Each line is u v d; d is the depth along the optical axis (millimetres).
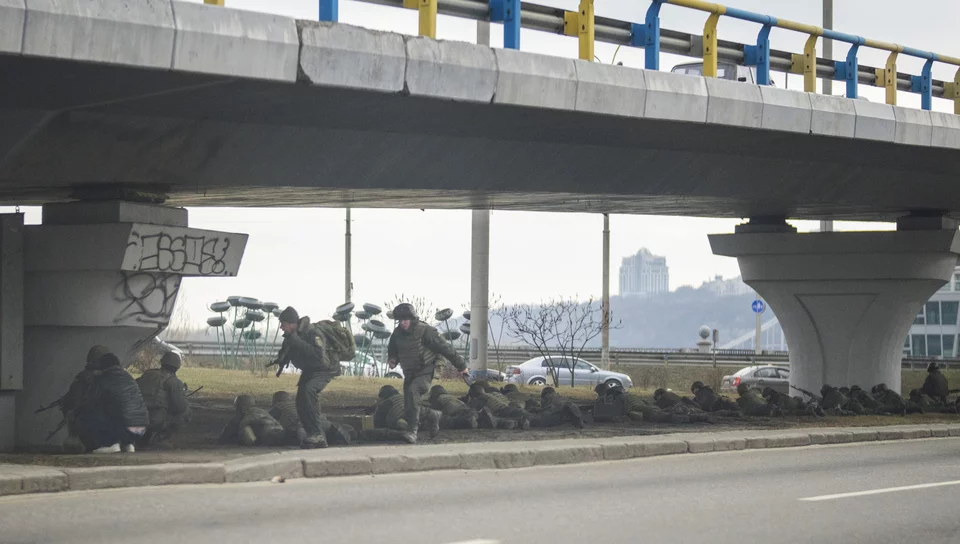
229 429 14461
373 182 16875
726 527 9188
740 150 19562
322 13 13227
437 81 13680
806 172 21672
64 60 10930
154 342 38156
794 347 28234
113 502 9953
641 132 17281
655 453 15523
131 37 11203
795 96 17828
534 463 14047
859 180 22766
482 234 31438
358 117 14906
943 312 79938
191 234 15656
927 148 20312
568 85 14914
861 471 13672
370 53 12984
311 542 8117
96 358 13391
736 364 51531
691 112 16375
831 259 27141
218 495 10562
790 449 16906
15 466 11109
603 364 46438
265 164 15578
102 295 15180
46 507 9594
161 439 14266
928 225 26719
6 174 13820
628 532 8836
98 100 12852
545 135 17109
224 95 13109
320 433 13828
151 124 14031
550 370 38125
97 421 12805
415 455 13141
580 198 21422
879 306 27125
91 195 15539
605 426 18531
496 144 17297
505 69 14250
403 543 8156
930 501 11000
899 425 20547
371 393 25922
